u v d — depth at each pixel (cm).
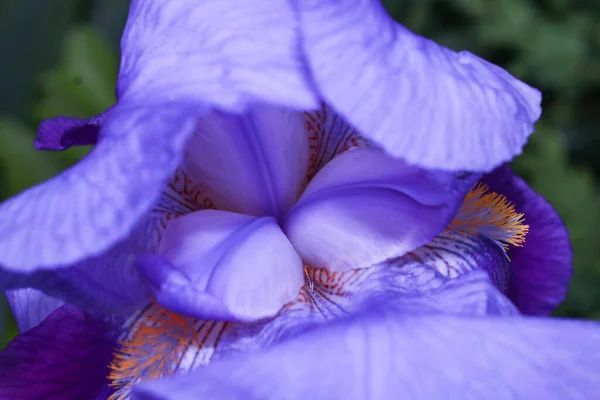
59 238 19
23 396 22
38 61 37
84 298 21
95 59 35
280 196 22
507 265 23
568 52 42
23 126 36
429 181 21
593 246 37
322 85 19
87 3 39
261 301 21
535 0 45
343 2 20
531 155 39
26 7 36
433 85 20
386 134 19
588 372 19
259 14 20
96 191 19
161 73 20
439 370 19
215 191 22
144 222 21
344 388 19
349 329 19
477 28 43
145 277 21
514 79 21
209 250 21
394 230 21
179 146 19
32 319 23
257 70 20
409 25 41
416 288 21
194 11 20
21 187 33
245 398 19
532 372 19
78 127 22
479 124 20
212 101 19
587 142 46
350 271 22
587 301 37
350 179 22
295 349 19
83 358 22
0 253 19
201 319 21
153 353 21
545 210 25
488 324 19
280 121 22
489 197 23
